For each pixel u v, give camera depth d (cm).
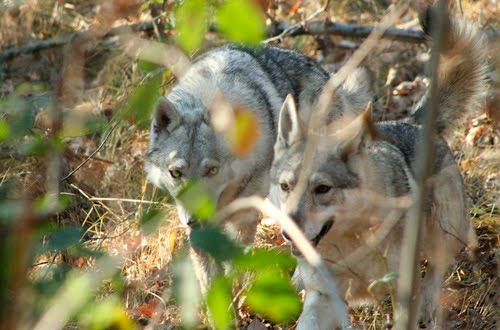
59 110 498
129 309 881
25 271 366
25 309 382
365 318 927
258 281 362
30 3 1228
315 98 1303
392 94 1612
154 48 642
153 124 1173
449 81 1077
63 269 416
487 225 1173
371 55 1596
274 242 1227
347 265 849
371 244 843
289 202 828
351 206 854
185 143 1123
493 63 1066
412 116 1087
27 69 1670
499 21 1549
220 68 1223
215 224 440
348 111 1245
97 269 404
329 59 1759
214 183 1112
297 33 1670
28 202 372
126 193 1356
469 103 1095
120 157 1446
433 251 996
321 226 839
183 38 426
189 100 1195
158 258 977
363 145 865
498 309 944
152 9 1420
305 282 881
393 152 923
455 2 1648
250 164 1141
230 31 380
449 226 1005
